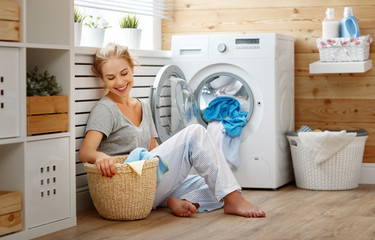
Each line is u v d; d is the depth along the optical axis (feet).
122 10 11.64
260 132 10.99
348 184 10.92
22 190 7.23
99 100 9.31
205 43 11.31
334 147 10.61
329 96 12.02
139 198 8.05
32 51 8.15
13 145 7.25
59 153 7.77
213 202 9.00
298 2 12.12
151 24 12.81
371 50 11.66
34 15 8.00
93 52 9.18
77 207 9.11
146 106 9.61
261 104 11.00
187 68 11.47
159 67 11.32
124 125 8.89
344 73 11.88
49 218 7.63
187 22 13.01
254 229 7.66
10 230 7.02
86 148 8.41
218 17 12.77
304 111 12.22
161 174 8.38
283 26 12.28
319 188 10.90
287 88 11.62
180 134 8.70
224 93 11.41
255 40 10.97
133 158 8.30
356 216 8.46
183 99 10.84
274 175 10.96
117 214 8.11
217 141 11.00
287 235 7.33
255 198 10.09
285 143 11.51
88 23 10.78
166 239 7.18
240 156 11.10
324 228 7.70
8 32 6.87
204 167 8.51
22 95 7.11
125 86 9.02
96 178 8.03
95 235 7.43
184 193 9.04
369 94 11.75
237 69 11.15
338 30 11.41
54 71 8.01
